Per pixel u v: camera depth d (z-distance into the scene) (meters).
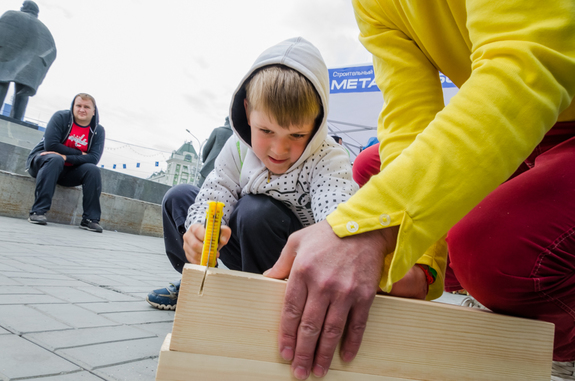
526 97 0.51
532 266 0.70
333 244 0.53
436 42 0.81
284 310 0.55
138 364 0.83
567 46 0.52
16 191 4.26
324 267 0.52
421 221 0.53
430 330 0.63
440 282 0.85
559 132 0.83
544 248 0.69
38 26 8.29
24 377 0.68
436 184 0.52
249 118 1.14
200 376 0.56
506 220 0.72
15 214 4.27
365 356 0.60
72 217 4.80
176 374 0.55
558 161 0.75
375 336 0.61
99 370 0.77
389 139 0.84
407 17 0.81
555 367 1.16
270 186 1.21
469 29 0.60
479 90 0.52
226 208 1.29
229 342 0.57
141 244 4.18
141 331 1.08
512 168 0.52
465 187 0.52
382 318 0.62
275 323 0.57
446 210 0.52
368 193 0.55
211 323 0.56
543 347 0.69
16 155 5.67
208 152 5.36
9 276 1.52
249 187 1.25
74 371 0.74
